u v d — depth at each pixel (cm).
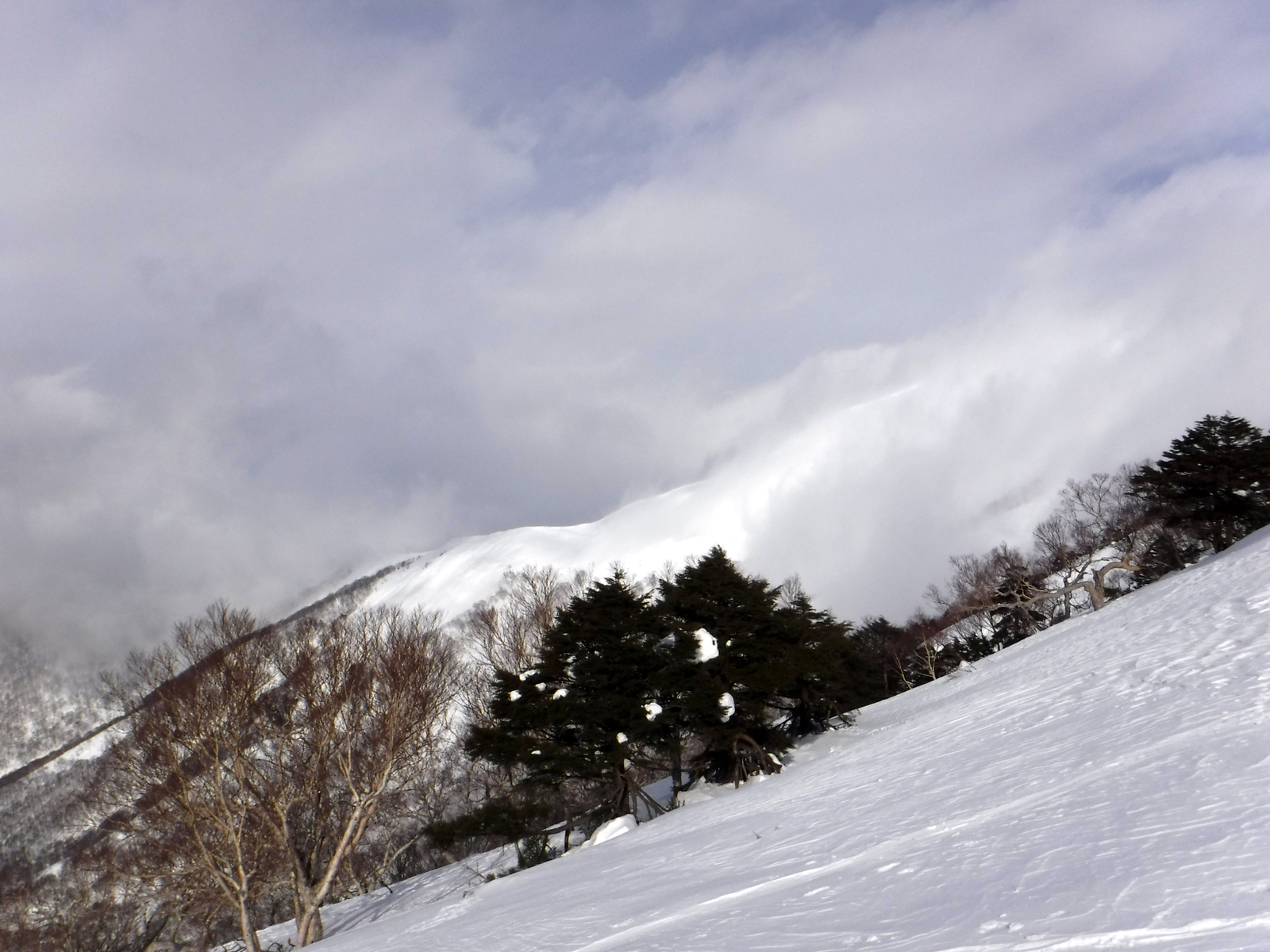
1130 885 735
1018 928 709
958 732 2242
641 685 4150
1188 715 1366
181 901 4122
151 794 3822
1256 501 6231
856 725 4838
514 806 4178
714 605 4431
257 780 4266
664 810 4012
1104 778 1151
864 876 1067
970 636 9338
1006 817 1132
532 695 4200
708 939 962
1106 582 8762
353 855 5697
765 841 1652
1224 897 652
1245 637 1900
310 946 2939
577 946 1162
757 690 4200
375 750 4300
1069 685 2245
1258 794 873
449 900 3045
